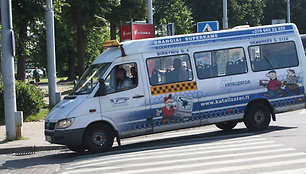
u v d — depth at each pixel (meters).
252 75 15.93
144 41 14.99
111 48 15.16
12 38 17.52
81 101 14.02
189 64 15.27
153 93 14.73
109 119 14.16
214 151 12.32
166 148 13.79
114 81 14.41
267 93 16.05
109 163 11.70
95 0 43.53
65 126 13.75
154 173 10.06
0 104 23.25
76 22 44.91
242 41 16.03
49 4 25.50
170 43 15.23
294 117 20.84
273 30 16.52
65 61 81.88
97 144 14.07
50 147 16.33
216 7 73.12
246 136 15.02
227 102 15.56
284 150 11.80
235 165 10.35
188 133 18.00
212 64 15.55
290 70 16.39
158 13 72.31
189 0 75.62
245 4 77.38
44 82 81.81
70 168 11.61
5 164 13.42
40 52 73.31
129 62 14.65
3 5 17.38
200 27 26.66
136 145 15.63
